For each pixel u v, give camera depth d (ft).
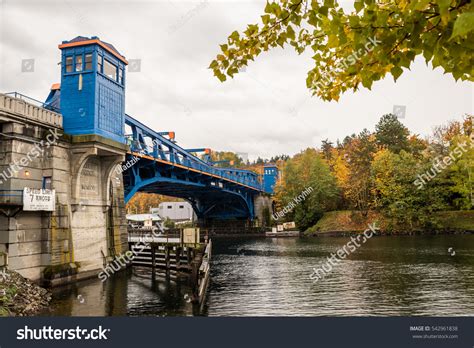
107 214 90.68
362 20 11.34
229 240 226.38
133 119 113.80
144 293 68.95
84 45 81.25
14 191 64.90
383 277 81.15
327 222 231.09
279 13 13.82
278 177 309.63
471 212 195.72
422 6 8.54
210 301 63.41
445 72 10.81
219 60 15.10
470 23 6.70
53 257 70.18
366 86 13.08
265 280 83.71
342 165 259.80
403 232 198.18
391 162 209.26
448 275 80.23
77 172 77.20
